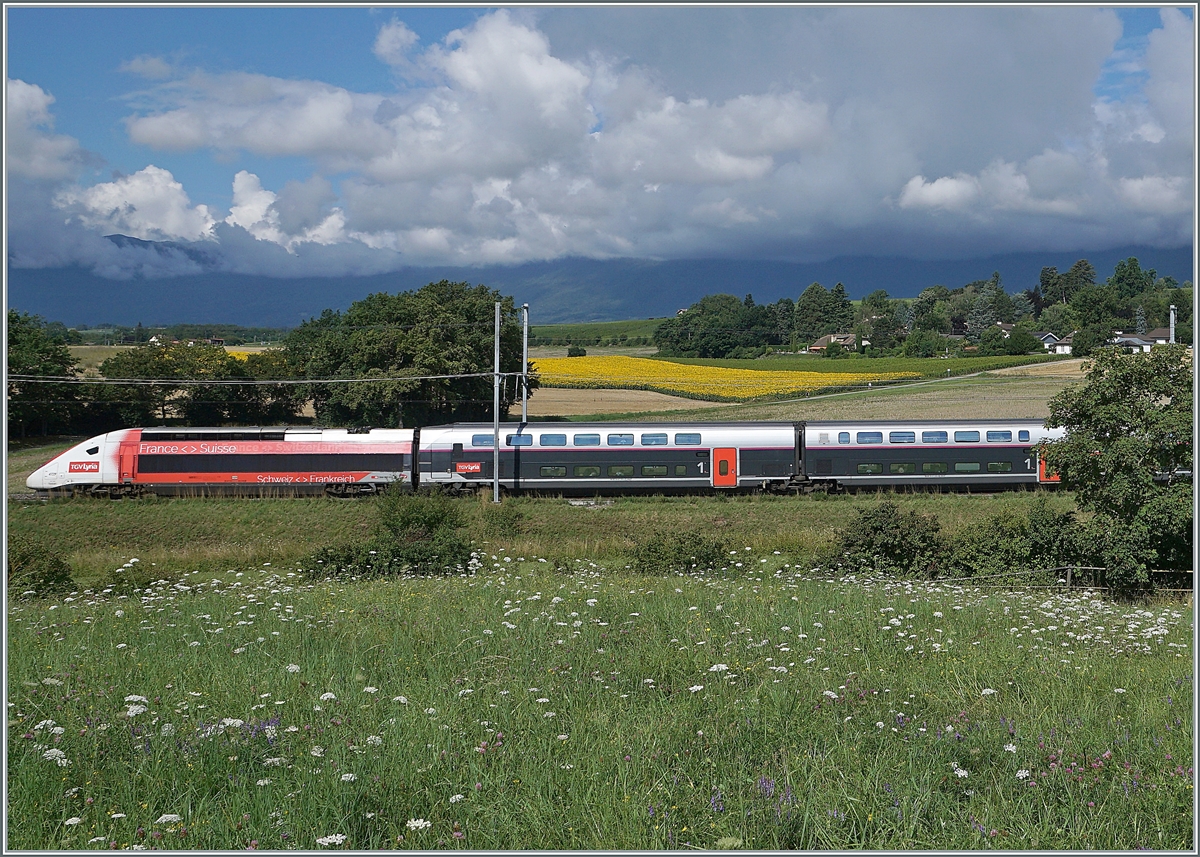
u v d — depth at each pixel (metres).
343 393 80.00
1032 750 10.07
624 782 9.20
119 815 8.38
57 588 26.25
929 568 27.30
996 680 12.91
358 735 10.45
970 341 170.38
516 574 26.59
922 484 47.50
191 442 48.34
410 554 28.34
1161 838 8.20
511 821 8.54
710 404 93.25
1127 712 11.44
